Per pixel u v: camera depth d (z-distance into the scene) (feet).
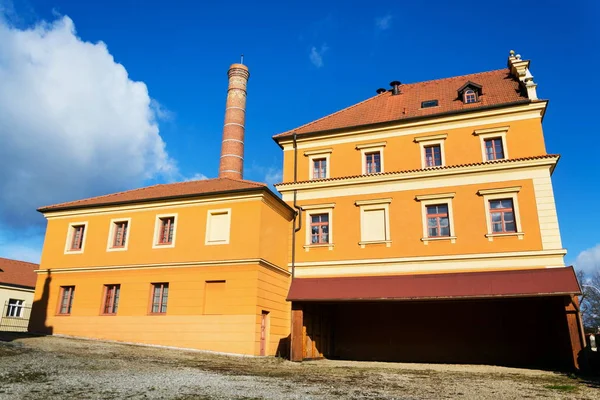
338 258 75.46
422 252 71.31
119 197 81.97
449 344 70.54
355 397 31.58
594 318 186.80
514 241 67.21
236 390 32.40
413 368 57.52
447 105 81.25
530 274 58.80
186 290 67.62
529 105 71.97
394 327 74.23
